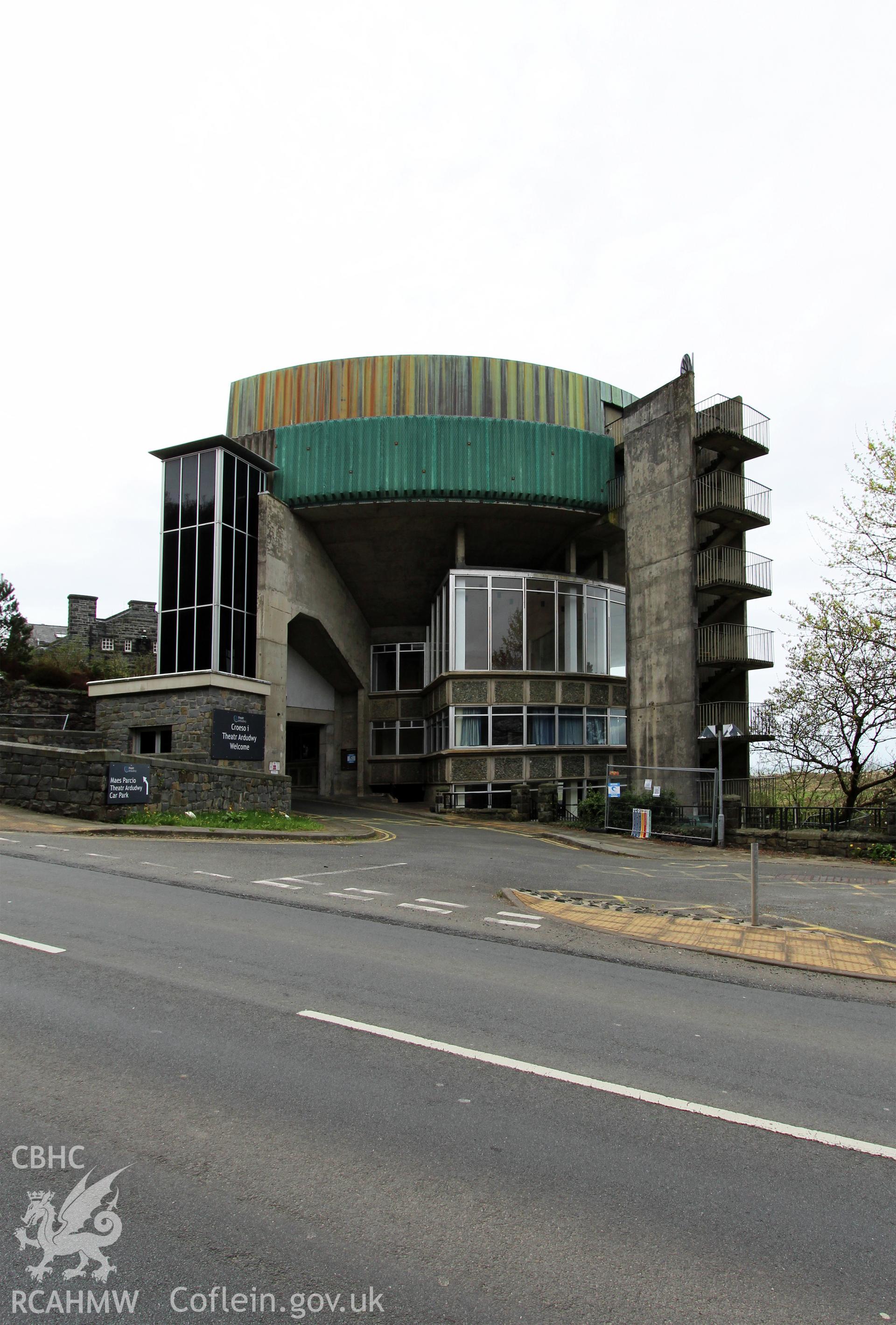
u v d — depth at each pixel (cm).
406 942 832
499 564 3703
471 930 916
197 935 794
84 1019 548
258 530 3017
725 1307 289
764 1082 503
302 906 989
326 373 3372
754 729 2612
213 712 2581
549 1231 333
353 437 3192
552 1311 284
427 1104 448
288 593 3166
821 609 2373
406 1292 291
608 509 3291
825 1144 423
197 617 2745
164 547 2834
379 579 3744
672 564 2786
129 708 2705
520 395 3378
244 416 3472
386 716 4062
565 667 3400
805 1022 631
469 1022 585
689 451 2742
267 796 2334
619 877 1462
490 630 3284
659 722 2808
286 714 3697
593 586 3538
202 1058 495
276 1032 544
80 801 1670
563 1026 589
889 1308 292
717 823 2130
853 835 1909
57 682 3494
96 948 720
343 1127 416
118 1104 430
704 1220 346
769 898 1260
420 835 2239
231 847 1545
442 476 3156
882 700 2273
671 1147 412
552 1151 402
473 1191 361
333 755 4019
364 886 1192
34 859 1172
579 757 3391
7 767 1767
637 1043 561
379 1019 580
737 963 820
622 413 3347
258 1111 429
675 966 790
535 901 1122
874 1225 347
